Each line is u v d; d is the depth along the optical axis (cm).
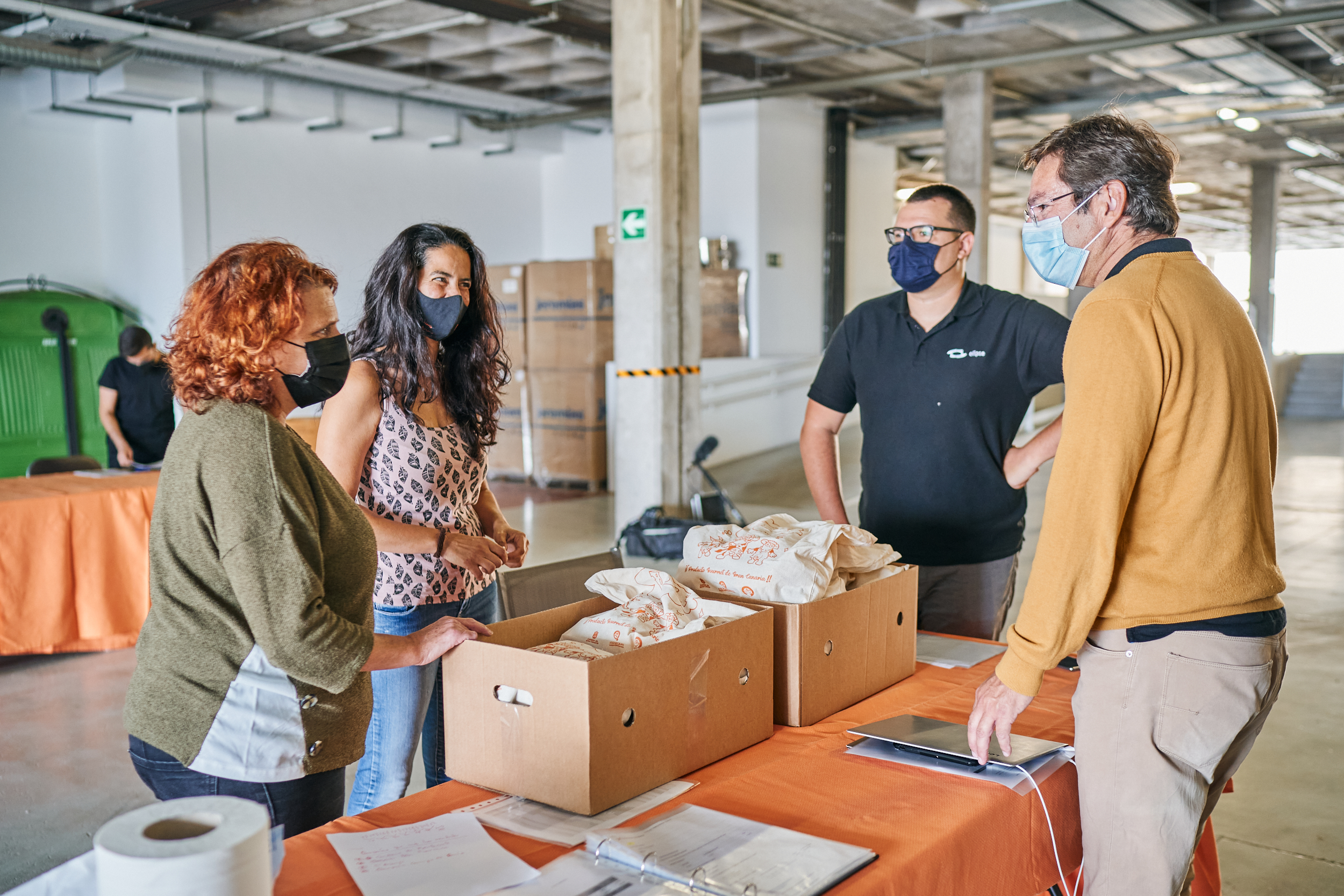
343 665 117
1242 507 122
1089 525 119
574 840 110
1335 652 409
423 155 957
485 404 192
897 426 218
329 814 131
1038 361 207
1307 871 240
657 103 546
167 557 118
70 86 750
